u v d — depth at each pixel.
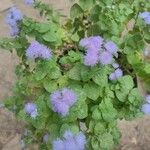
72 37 0.27
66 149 0.22
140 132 0.36
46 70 0.25
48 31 0.26
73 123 0.24
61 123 0.24
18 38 0.26
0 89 0.39
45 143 0.27
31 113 0.24
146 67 0.27
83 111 0.24
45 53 0.24
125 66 0.28
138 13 0.28
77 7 0.29
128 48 0.27
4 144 0.36
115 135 0.26
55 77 0.25
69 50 0.27
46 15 0.28
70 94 0.23
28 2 0.28
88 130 0.26
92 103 0.25
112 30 0.27
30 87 0.26
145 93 0.30
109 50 0.24
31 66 0.27
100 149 0.25
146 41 0.27
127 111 0.26
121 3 0.28
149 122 0.36
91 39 0.24
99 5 0.27
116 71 0.25
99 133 0.25
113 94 0.25
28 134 0.28
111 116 0.24
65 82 0.25
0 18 0.44
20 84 0.26
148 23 0.26
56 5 0.45
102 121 0.25
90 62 0.23
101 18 0.26
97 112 0.24
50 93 0.25
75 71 0.24
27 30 0.26
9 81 0.40
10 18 0.26
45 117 0.25
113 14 0.26
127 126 0.36
